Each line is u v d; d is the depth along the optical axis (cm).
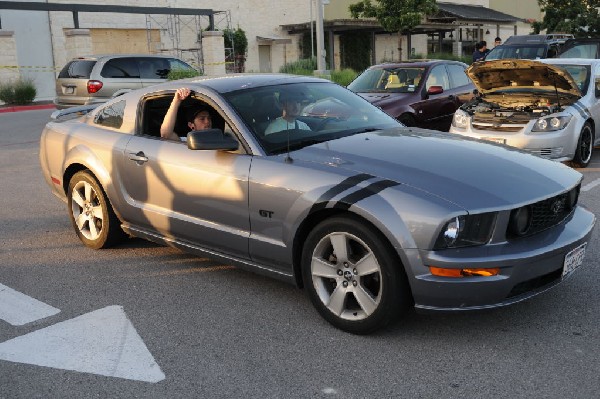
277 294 481
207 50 2766
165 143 512
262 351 391
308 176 413
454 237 362
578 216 429
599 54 1471
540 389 335
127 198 543
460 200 368
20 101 2320
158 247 604
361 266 392
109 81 1500
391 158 420
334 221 395
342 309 407
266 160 440
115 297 486
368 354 381
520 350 378
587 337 390
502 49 1853
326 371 364
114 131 564
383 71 1134
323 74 2141
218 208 464
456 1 4234
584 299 446
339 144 451
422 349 384
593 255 534
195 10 2753
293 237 418
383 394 337
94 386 357
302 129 477
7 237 657
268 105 490
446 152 432
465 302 365
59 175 614
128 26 2856
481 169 405
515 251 366
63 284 518
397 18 2780
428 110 1055
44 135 639
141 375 367
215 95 489
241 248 456
